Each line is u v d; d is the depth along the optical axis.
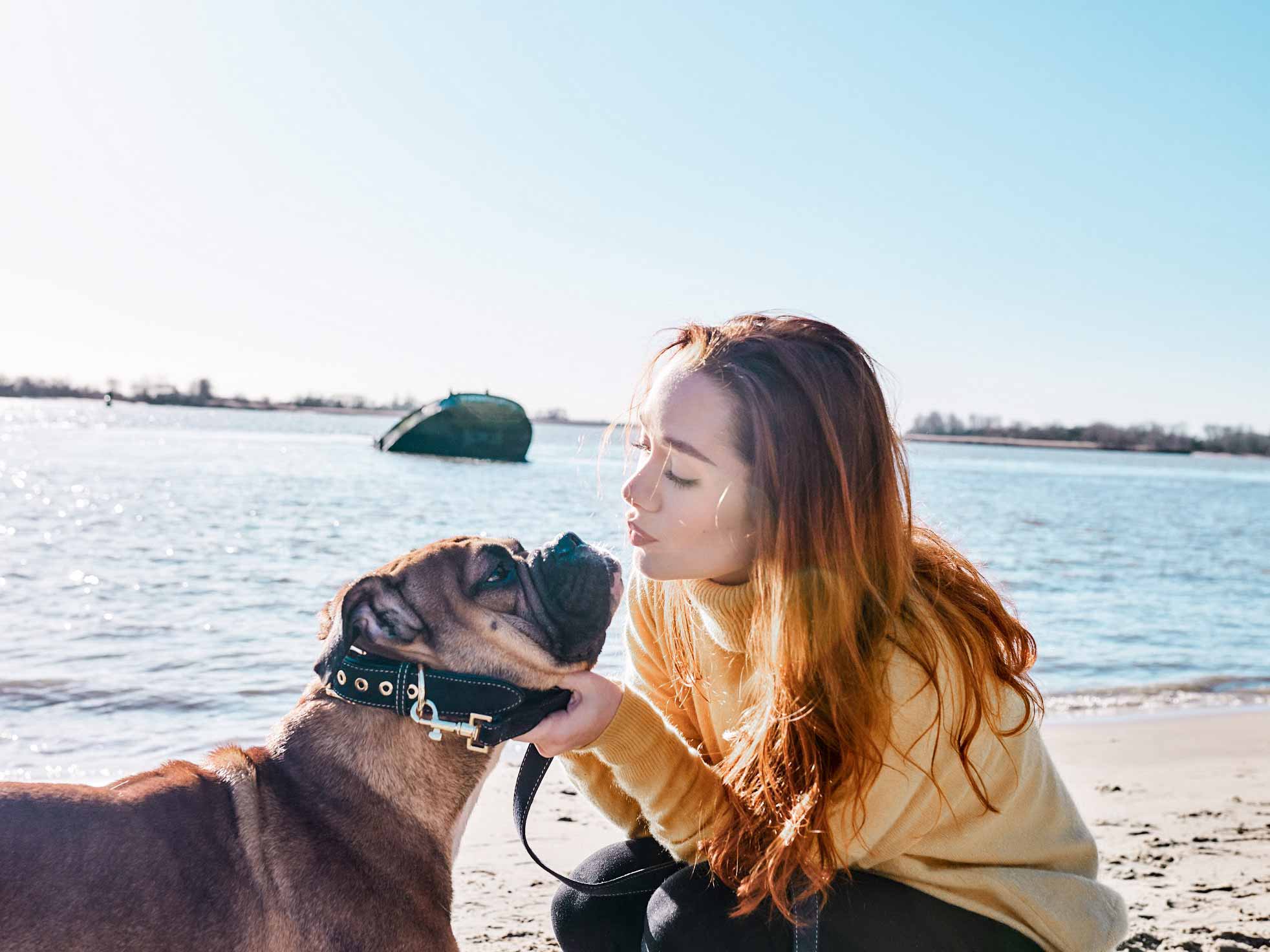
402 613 2.83
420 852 2.85
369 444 65.44
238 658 8.23
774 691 2.54
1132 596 14.59
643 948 2.83
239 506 22.00
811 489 2.46
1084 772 6.39
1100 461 127.06
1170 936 3.96
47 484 26.05
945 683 2.48
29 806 2.41
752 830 2.65
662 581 2.93
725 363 2.53
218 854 2.58
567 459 56.50
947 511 30.06
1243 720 8.05
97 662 7.98
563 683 2.87
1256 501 45.97
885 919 2.56
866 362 2.63
